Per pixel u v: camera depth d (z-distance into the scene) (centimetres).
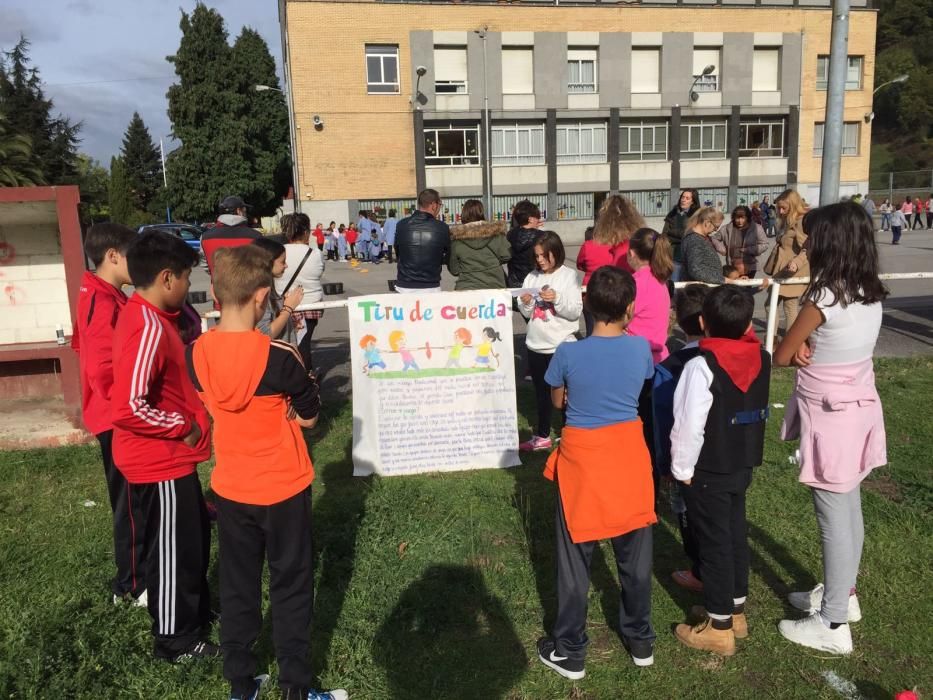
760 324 968
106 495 472
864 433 288
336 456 533
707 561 297
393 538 402
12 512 446
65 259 562
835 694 279
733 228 854
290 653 265
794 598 333
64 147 2883
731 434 284
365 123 3086
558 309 492
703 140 3425
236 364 248
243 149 4122
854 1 3500
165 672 295
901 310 1070
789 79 3412
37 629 315
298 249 584
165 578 289
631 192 3394
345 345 915
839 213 280
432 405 495
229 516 260
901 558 368
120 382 263
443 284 1593
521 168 3272
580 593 287
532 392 677
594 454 281
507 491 465
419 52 3067
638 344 288
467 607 340
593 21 3192
